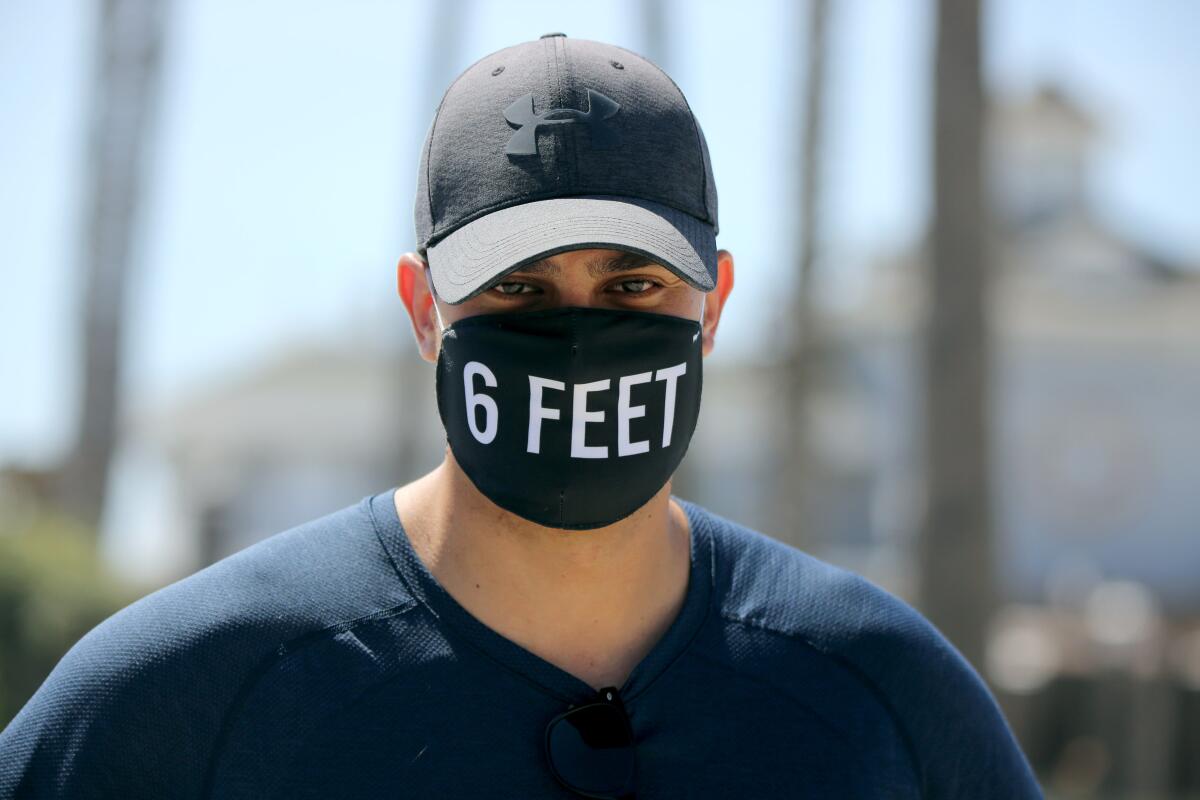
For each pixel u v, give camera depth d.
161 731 4.22
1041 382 53.56
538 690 4.34
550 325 4.34
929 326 17.80
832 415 50.72
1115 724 23.34
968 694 4.95
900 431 50.34
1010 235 58.53
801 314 25.59
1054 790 23.19
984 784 4.91
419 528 4.61
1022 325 53.16
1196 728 23.31
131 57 27.91
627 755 4.31
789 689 4.58
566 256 4.41
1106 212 61.59
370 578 4.46
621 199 4.42
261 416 61.31
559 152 4.41
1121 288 55.19
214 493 49.50
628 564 4.52
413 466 31.70
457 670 4.33
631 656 4.57
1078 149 60.38
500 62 4.66
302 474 61.25
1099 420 53.41
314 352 63.72
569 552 4.45
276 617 4.35
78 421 27.58
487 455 4.42
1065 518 53.22
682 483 24.94
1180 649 25.67
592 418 4.36
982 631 17.27
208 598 4.41
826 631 4.73
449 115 4.62
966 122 17.70
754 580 4.80
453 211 4.50
